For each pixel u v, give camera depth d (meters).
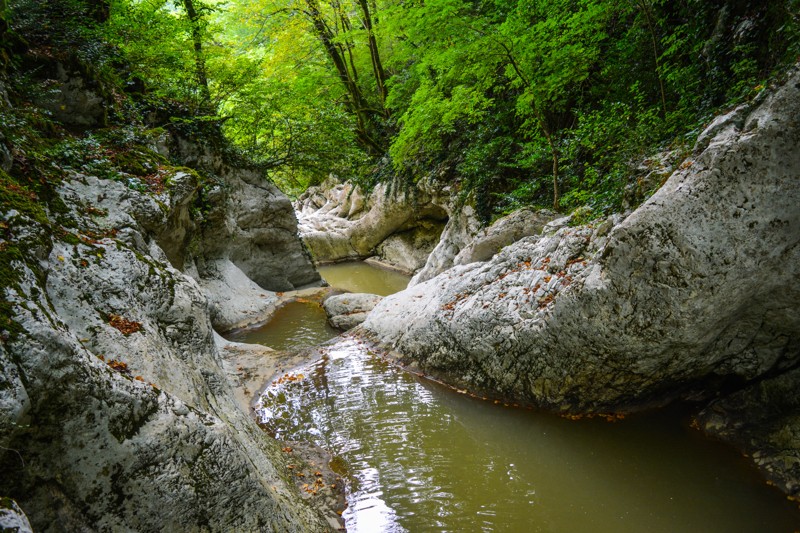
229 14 20.67
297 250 16.30
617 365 6.20
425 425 6.98
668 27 9.80
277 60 21.02
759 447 5.57
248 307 12.50
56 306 3.94
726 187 4.95
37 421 2.96
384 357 9.34
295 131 16.30
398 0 19.22
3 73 6.93
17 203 4.05
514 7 12.12
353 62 22.27
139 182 6.98
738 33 7.63
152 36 11.72
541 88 9.97
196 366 5.35
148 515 3.35
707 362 6.17
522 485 5.60
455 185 15.62
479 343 7.62
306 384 8.40
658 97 9.95
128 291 4.88
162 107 12.14
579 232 7.04
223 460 3.86
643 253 5.39
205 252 12.66
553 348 6.63
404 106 19.77
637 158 7.29
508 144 13.52
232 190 14.08
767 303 5.43
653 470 5.67
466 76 11.30
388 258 20.92
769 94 4.85
